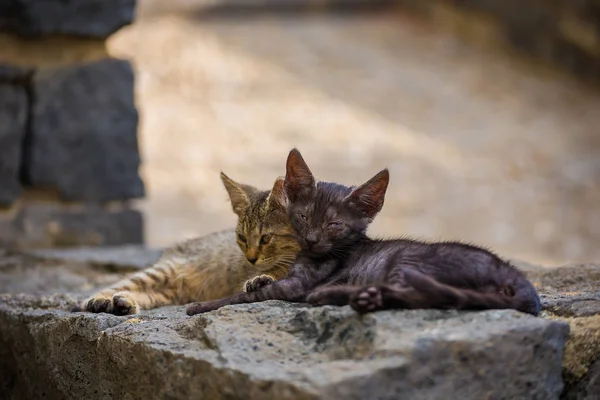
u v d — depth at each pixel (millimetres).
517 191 20047
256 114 22516
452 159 21469
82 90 11297
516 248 17344
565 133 23500
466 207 19078
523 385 5141
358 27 28625
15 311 7312
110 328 6117
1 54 10891
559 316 5922
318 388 4641
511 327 5105
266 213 7035
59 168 11219
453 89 25406
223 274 7621
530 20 27719
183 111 22219
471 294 5316
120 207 11883
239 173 19484
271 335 5383
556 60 27391
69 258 10062
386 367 4773
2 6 10758
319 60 26000
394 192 19500
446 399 4918
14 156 10953
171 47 24797
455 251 5598
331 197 6328
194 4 27250
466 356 4949
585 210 19328
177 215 17609
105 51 11633
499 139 22828
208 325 5562
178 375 5344
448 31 28828
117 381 5969
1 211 10984
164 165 19875
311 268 6242
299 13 28984
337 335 5234
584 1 26734
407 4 29703
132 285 7488
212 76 24016
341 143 21625
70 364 6516
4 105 10875
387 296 5293
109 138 11508
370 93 24531
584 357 5672
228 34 26688
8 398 7543
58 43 11234
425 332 5012
